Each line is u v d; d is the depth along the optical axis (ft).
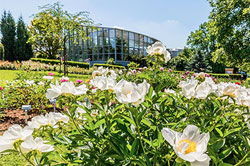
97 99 3.93
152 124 3.34
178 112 4.22
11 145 2.44
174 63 107.96
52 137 3.23
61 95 3.43
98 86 3.41
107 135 3.36
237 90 3.37
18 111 13.98
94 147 3.36
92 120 3.79
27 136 2.54
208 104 3.92
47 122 3.22
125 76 19.76
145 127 3.60
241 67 48.21
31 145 2.43
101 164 3.10
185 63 106.73
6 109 14.19
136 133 3.34
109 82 3.49
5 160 7.34
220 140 2.96
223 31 45.73
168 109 4.23
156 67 4.83
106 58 114.32
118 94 3.03
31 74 18.48
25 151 2.44
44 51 90.99
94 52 115.55
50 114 3.29
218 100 3.93
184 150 2.00
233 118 3.67
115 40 114.01
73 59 118.83
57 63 57.67
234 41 45.37
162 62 4.57
